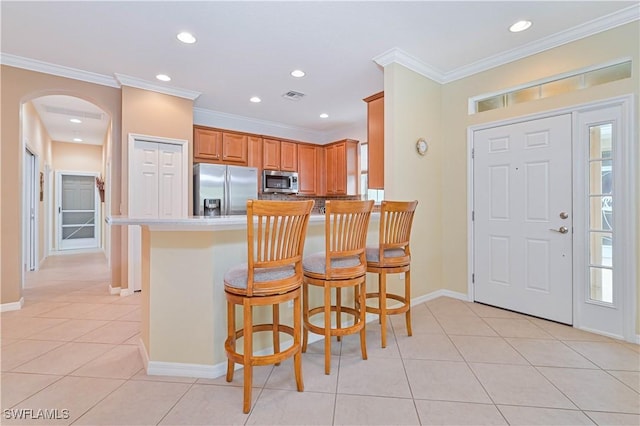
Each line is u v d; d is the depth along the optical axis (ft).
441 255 12.01
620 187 8.02
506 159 10.30
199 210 14.34
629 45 7.88
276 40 9.27
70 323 9.27
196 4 7.58
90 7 7.69
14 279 10.52
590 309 8.59
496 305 10.62
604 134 8.37
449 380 6.27
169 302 6.53
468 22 8.34
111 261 12.39
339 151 19.13
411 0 7.42
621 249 8.02
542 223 9.51
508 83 10.17
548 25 8.49
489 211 10.76
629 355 7.19
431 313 10.12
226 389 5.99
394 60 10.05
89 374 6.48
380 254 7.86
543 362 6.94
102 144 25.34
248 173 16.01
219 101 14.82
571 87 9.09
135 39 9.21
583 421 5.04
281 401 5.61
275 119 17.95
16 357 7.17
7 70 10.35
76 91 11.50
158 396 5.74
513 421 5.06
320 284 6.76
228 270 6.29
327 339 6.57
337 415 5.23
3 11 7.82
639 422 5.00
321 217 8.07
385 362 7.02
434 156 11.62
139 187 12.31
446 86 11.85
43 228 20.77
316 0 7.42
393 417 5.17
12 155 10.45
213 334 6.47
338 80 12.32
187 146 13.41
